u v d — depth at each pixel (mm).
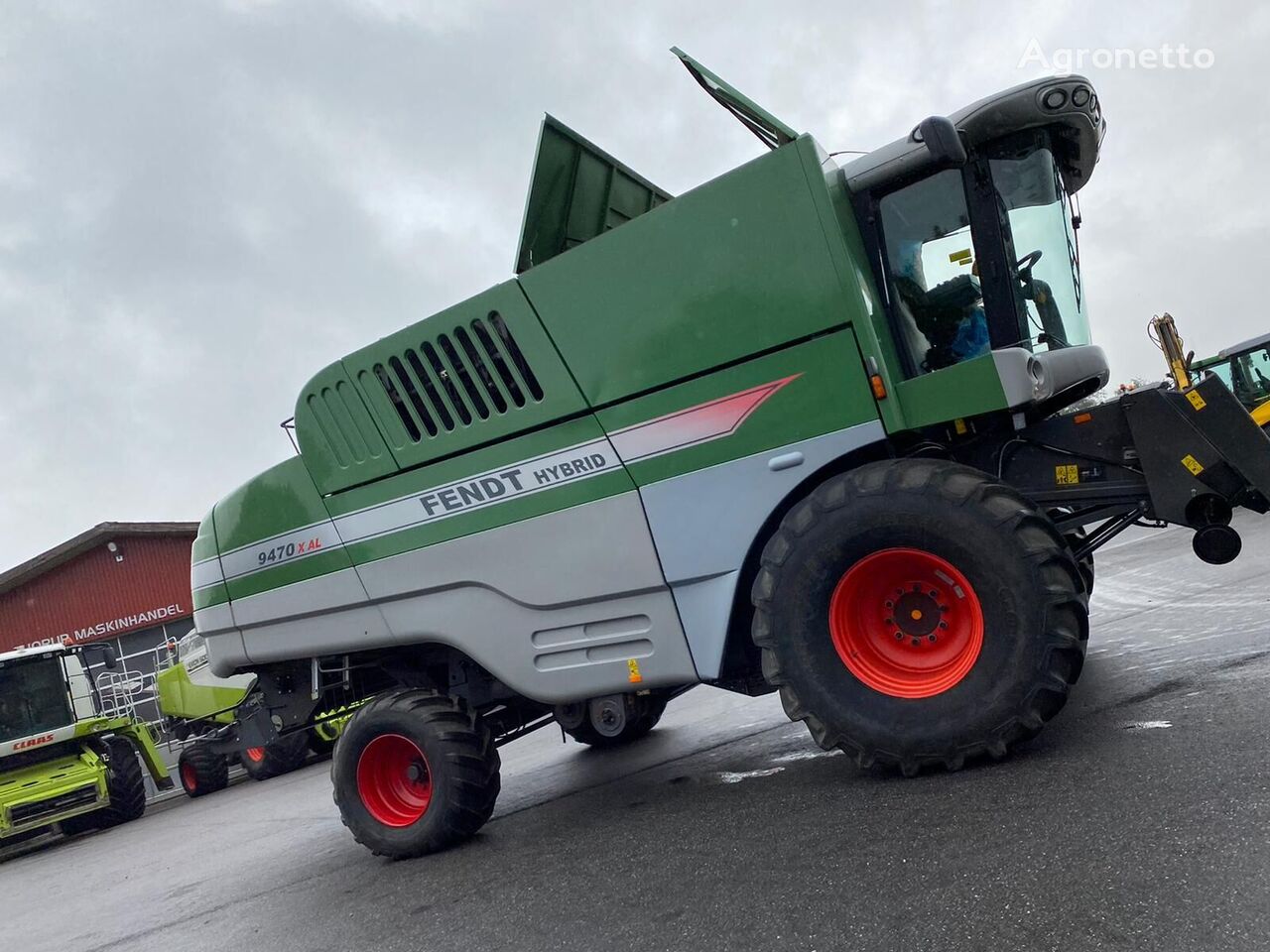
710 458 4277
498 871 4504
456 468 5043
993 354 3771
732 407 4207
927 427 4133
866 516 3822
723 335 4199
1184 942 2227
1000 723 3664
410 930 3938
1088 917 2439
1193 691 4277
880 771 4188
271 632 6059
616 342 4473
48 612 27641
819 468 4051
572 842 4656
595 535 4609
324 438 5586
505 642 4977
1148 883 2531
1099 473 4031
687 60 4676
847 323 3938
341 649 5648
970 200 4254
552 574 4758
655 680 4551
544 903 3783
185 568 29234
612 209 5660
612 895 3631
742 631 4441
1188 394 3828
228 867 6910
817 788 4273
